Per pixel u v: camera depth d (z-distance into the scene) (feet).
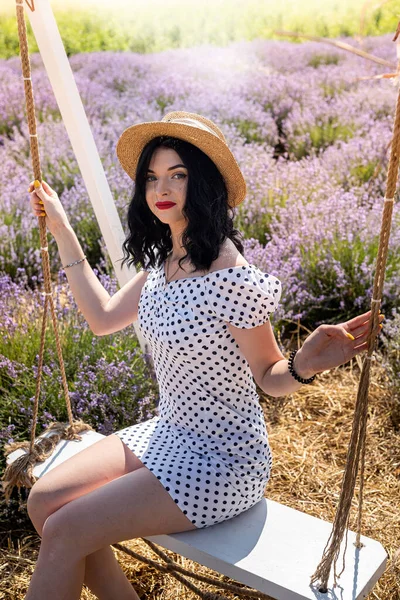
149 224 6.43
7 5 26.86
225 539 5.63
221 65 25.86
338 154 17.72
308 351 5.15
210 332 5.74
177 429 6.15
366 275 12.56
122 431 6.45
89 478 5.97
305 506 8.48
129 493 5.53
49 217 6.82
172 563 6.63
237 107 21.70
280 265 12.53
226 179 6.01
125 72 25.66
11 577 7.45
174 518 5.58
